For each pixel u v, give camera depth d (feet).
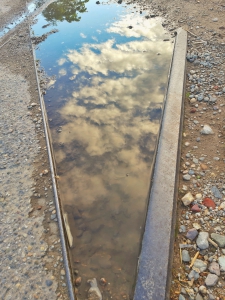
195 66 4.99
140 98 4.60
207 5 7.13
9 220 2.94
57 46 6.61
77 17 8.02
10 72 5.75
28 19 8.34
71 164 3.61
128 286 2.38
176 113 3.91
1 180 3.39
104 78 5.23
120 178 3.37
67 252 2.64
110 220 2.93
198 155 3.36
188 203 2.84
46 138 3.89
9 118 4.38
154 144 3.75
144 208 3.00
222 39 5.58
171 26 6.64
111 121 4.22
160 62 5.47
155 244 2.54
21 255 2.62
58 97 4.86
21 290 2.38
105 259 2.59
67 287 2.37
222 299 2.16
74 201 3.15
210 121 3.79
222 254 2.44
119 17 7.69
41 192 3.22
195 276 2.33
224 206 2.77
